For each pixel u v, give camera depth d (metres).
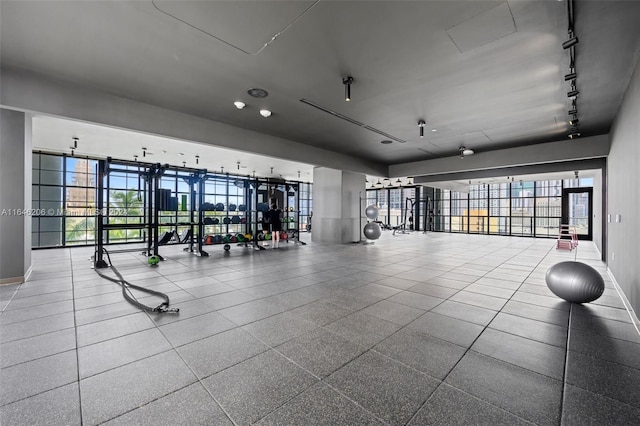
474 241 11.52
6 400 1.77
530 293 4.12
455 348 2.46
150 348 2.45
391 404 1.74
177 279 4.91
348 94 3.89
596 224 9.85
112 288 4.32
